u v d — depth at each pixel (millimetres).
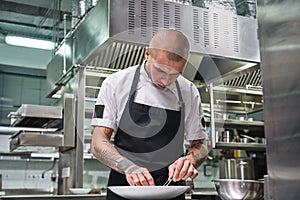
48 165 5543
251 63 3324
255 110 4492
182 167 1327
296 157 933
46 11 4555
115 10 2680
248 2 3707
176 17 2938
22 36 5289
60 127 3605
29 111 3262
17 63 5680
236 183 2586
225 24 3191
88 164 5277
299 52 930
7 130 5250
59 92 4430
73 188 3273
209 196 3369
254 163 4555
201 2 3176
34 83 5793
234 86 4109
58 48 4121
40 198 2680
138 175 1271
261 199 2602
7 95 5598
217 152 4883
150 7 2814
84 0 3445
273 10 1021
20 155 5355
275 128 1003
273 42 1019
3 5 4402
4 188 5258
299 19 933
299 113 924
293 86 945
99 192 3453
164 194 1197
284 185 967
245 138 4176
